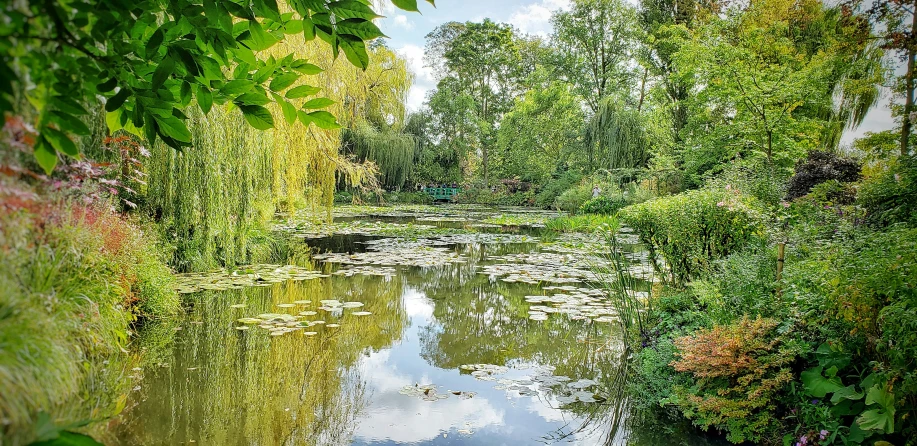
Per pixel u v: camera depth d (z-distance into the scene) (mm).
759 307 3355
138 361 4020
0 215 1125
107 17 1221
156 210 6598
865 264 2566
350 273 8047
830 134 10938
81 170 2379
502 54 32625
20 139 1117
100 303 3434
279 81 1741
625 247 10805
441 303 6426
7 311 1208
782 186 6230
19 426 1120
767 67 10617
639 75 22703
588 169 20750
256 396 3484
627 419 3273
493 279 7887
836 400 2574
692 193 4828
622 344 4793
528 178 28703
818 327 2883
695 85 13711
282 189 9141
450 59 33500
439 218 18906
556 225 15289
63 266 2389
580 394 3633
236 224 7707
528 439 2980
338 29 1519
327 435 2967
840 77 9336
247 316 5441
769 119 9531
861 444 2434
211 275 7254
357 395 3572
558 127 23828
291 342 4660
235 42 1635
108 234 3717
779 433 2809
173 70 1569
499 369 4152
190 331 4848
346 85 9898
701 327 3635
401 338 4965
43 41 1136
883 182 3678
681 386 3293
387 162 23812
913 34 4340
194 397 3408
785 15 11969
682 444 2943
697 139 14055
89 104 2312
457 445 2893
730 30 12047
